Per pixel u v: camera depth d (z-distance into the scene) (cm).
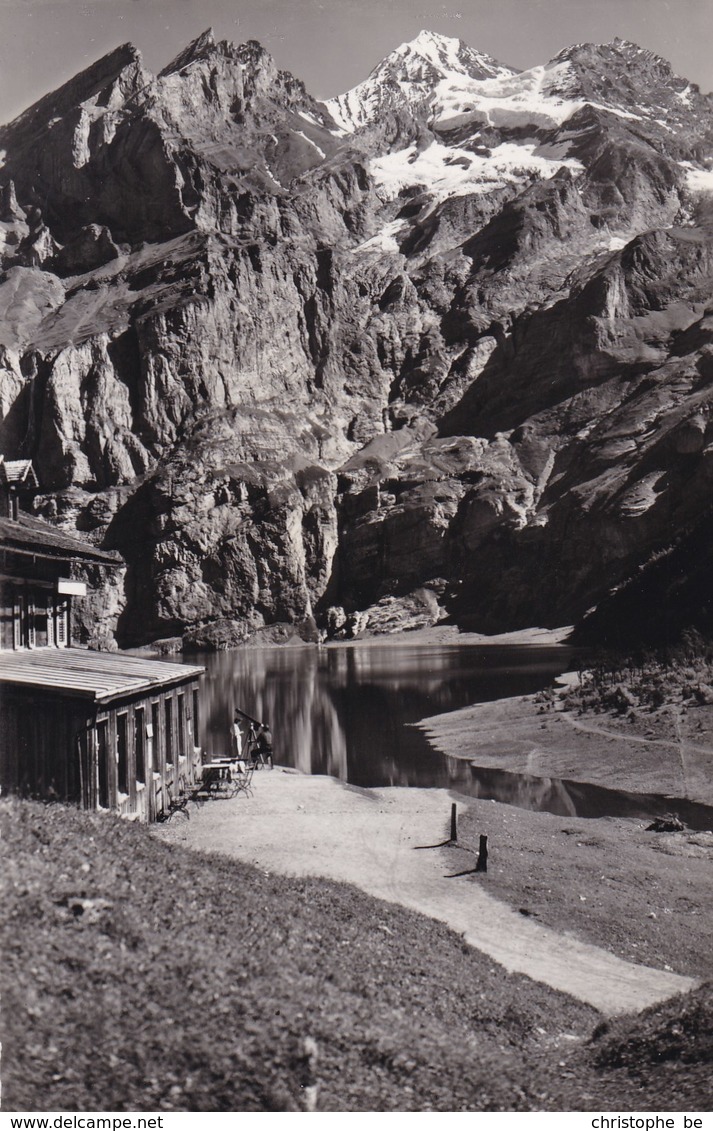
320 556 15238
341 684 7725
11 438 16175
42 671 2545
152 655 13650
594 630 8856
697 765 3575
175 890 1273
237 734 3869
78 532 15062
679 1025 1156
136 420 16050
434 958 1435
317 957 1233
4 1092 762
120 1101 806
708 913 2047
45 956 946
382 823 2678
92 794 2233
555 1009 1380
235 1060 901
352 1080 937
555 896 2034
